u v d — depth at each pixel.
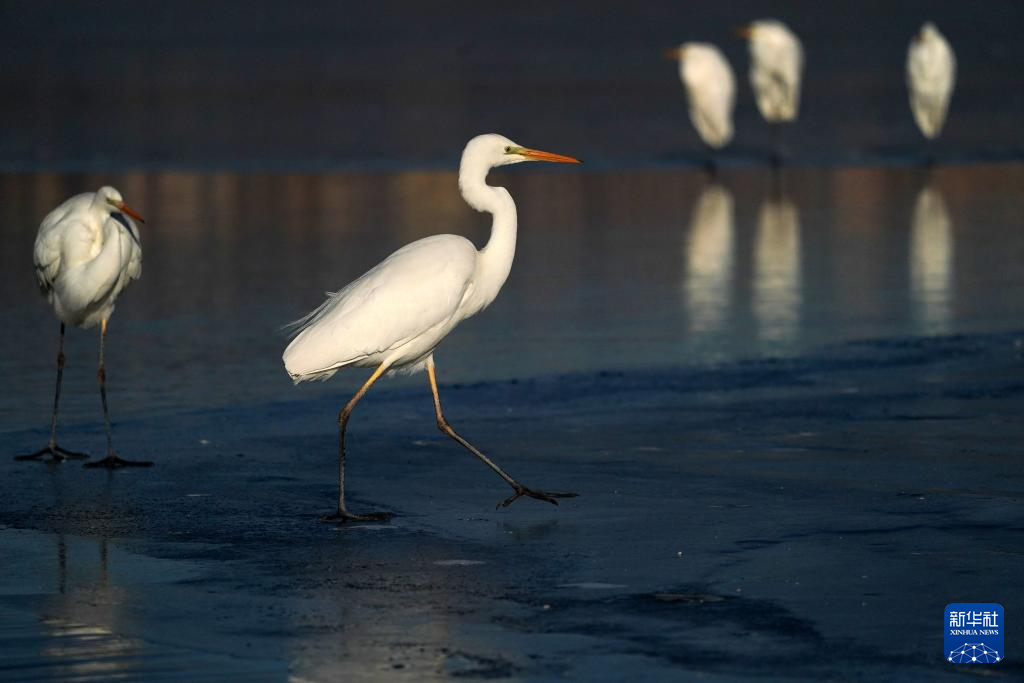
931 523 9.89
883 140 39.75
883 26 71.81
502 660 7.70
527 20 78.81
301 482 11.49
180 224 26.25
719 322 17.95
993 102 47.25
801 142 39.84
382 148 37.25
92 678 7.55
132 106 46.31
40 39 71.56
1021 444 12.09
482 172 11.67
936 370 15.15
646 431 12.88
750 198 29.95
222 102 47.28
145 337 17.25
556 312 18.78
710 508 10.43
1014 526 9.77
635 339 17.03
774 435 12.62
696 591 8.66
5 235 24.67
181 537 10.02
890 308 18.62
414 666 7.65
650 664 7.59
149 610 8.55
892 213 27.31
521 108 45.41
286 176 32.97
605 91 49.84
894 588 8.61
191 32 75.44
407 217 26.80
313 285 20.30
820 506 10.38
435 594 8.73
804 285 20.38
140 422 13.52
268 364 15.89
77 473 11.80
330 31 75.75
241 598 8.73
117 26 78.06
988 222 25.88
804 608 8.33
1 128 41.06
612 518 10.26
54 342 17.09
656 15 78.88
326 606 8.56
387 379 15.30
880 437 12.45
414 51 65.88
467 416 13.64
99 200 12.95
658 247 23.88
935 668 7.48
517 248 23.95
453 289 10.96
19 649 7.94
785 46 37.66
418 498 10.97
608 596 8.62
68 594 8.84
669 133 41.16
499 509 10.61
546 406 13.95
